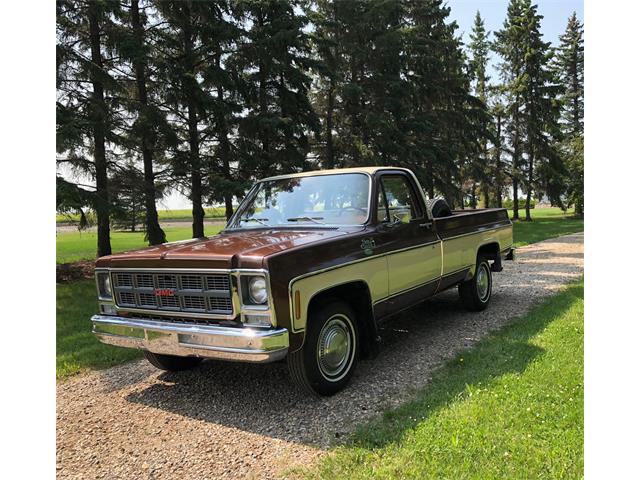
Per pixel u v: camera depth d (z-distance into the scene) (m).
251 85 15.83
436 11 27.34
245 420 3.71
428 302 7.49
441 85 28.09
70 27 11.03
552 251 14.21
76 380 4.84
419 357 4.89
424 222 5.32
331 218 4.74
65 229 29.19
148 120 11.80
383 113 21.08
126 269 4.05
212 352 3.53
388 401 3.84
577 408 3.39
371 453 3.02
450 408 3.54
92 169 11.96
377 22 20.88
